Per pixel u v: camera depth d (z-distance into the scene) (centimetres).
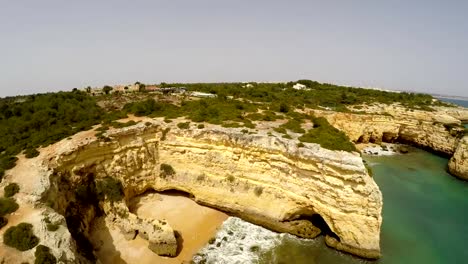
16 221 2239
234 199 3472
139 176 3678
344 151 3072
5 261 1942
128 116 4309
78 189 3031
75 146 3142
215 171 3609
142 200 3659
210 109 4491
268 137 3388
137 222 3047
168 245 2856
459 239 3216
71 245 2227
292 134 3562
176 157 3803
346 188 2852
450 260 2858
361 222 2816
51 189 2630
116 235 3041
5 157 2964
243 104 5078
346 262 2791
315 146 3169
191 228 3291
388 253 2931
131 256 2833
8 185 2553
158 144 3856
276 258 2845
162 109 4672
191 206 3666
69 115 4128
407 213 3778
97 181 3266
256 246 3020
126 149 3584
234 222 3431
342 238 2919
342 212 2886
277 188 3309
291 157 3200
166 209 3569
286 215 3247
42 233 2173
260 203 3366
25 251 2038
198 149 3678
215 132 3588
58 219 2362
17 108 4284
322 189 2995
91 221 3045
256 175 3419
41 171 2720
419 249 3014
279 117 4359
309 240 3122
